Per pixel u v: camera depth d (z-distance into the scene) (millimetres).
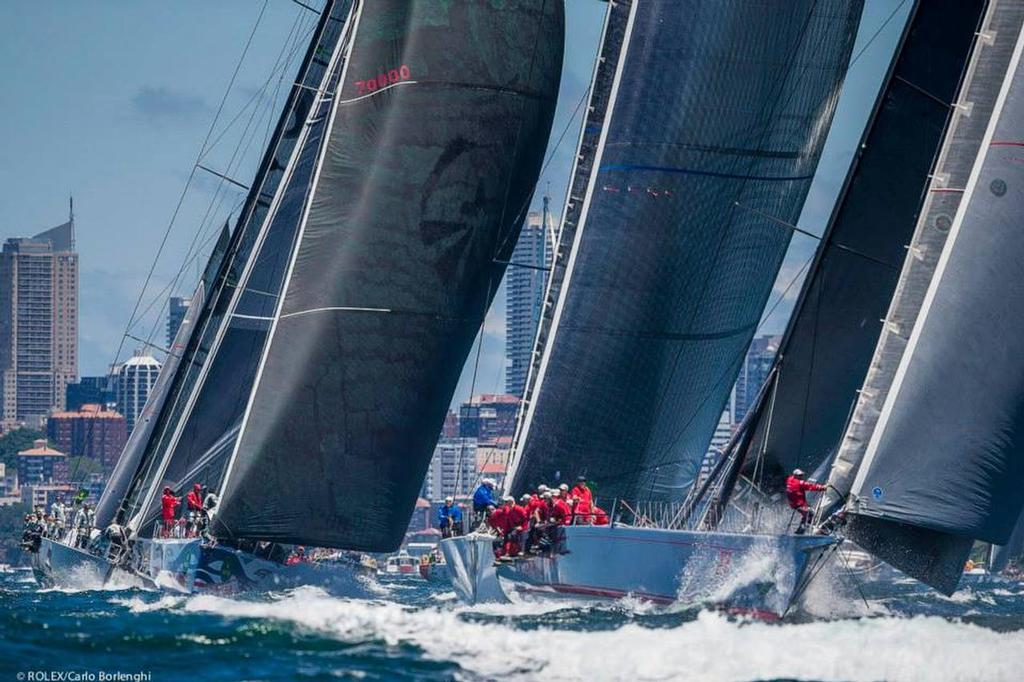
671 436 118562
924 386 89562
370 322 121250
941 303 89625
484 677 78938
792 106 117875
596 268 115812
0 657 84312
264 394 120438
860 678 76438
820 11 117375
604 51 117500
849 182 101250
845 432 97625
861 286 102250
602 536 102500
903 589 100438
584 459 116812
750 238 118125
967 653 81312
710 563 95000
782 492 102188
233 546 121500
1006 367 89062
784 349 102188
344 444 120562
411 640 90062
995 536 90250
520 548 111312
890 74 100688
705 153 115812
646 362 116438
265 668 81562
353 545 121125
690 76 115250
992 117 90438
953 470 89438
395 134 122562
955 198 92125
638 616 97875
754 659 80750
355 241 121625
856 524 91438
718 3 114875
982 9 100562
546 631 91875
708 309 117500
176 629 95500
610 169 115875
